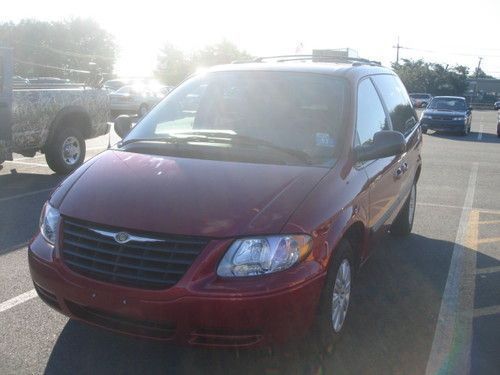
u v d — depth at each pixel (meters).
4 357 3.73
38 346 3.88
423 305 4.79
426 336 4.22
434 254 6.18
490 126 30.45
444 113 22.97
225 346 3.20
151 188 3.56
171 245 3.21
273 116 4.46
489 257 6.14
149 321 3.23
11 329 4.09
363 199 4.11
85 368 3.64
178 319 3.15
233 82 4.83
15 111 8.90
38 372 3.57
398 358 3.88
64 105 9.83
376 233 4.65
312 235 3.37
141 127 4.70
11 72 8.69
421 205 8.66
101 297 3.26
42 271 3.51
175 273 3.17
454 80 77.69
